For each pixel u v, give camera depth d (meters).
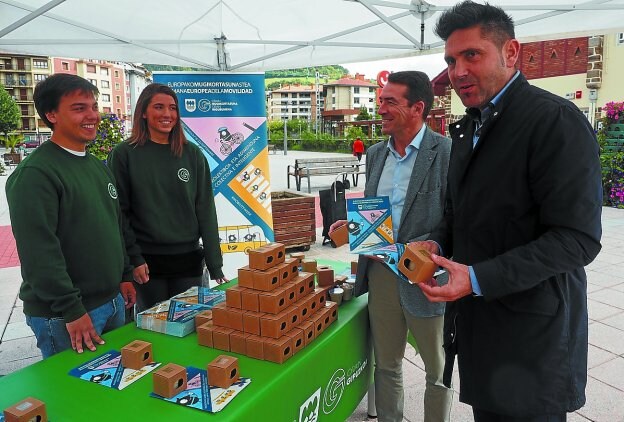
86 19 3.96
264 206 4.29
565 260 1.24
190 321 1.94
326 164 13.33
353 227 2.05
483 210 1.43
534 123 1.31
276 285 1.79
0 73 68.69
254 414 1.41
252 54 5.15
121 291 2.38
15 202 1.75
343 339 2.06
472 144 1.51
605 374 3.11
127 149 2.61
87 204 1.96
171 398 1.42
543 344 1.37
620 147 9.58
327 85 103.88
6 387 1.50
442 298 1.32
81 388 1.49
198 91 4.01
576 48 12.79
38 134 57.66
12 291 5.01
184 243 2.72
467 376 1.53
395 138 2.28
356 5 4.02
